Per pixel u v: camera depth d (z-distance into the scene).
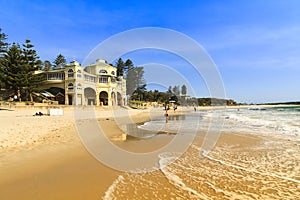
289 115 30.80
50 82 44.34
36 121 16.92
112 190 4.36
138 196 4.11
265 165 6.06
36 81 40.38
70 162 6.29
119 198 4.02
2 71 37.84
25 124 14.40
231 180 4.93
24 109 30.20
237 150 8.02
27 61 39.72
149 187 4.53
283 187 4.50
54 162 6.25
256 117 27.05
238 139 10.31
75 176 5.16
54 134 11.04
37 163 6.12
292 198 4.01
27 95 41.69
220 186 4.58
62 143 8.87
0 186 4.55
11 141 8.72
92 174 5.30
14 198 4.01
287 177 5.08
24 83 37.47
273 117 26.77
